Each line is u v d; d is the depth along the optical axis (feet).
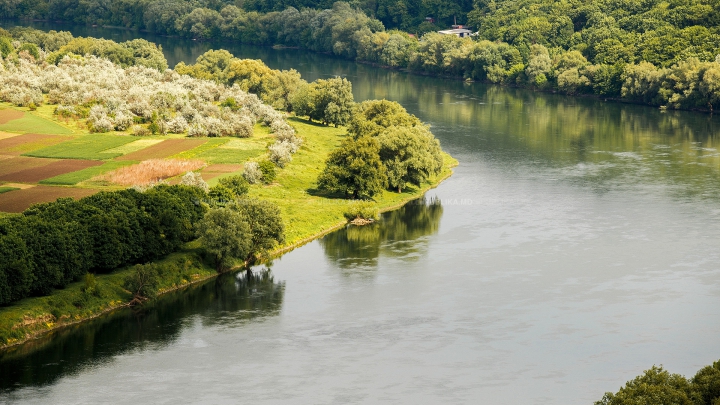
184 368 354.95
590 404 327.88
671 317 408.87
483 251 497.46
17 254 375.04
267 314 409.08
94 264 413.80
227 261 461.78
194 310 412.57
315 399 330.54
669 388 259.60
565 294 436.76
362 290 439.63
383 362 362.74
